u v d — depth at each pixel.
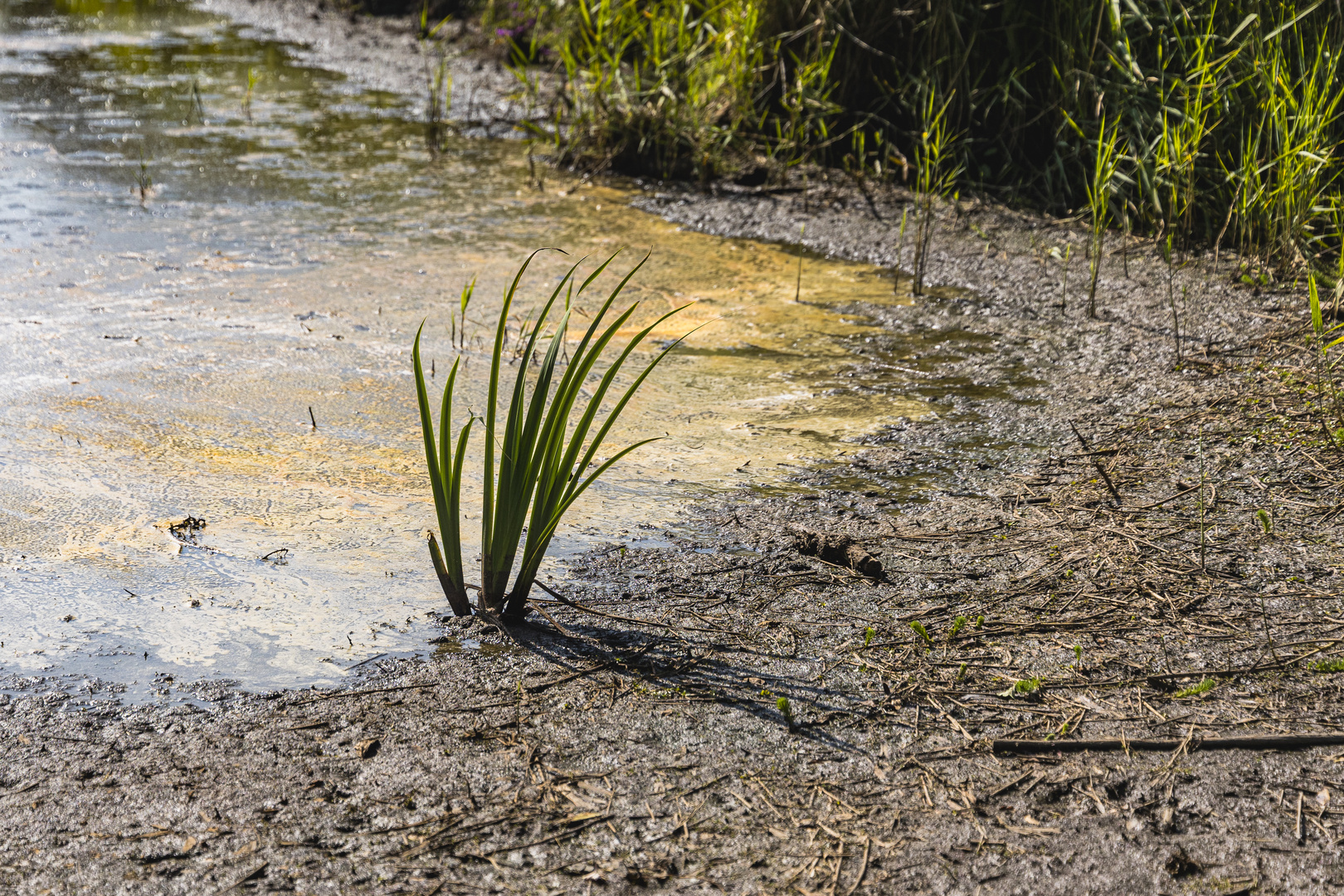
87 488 3.46
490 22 11.37
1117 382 4.41
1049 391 4.38
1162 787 2.22
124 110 8.85
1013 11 6.72
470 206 6.77
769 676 2.59
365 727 2.41
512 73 10.27
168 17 13.76
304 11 13.95
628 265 5.86
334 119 8.80
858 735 2.39
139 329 4.73
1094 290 5.35
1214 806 2.17
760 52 7.57
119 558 3.09
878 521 3.37
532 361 4.55
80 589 2.94
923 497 3.54
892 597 2.94
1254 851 2.05
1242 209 5.61
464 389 4.26
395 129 8.55
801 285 5.65
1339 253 5.39
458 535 2.79
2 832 2.09
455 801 2.19
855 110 7.39
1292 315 4.90
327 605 2.89
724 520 3.38
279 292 5.23
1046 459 3.79
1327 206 5.56
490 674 2.61
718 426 4.09
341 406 4.10
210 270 5.48
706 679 2.58
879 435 4.01
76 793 2.20
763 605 2.91
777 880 1.99
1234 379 4.32
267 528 3.28
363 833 2.10
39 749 2.33
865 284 5.69
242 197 6.73
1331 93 5.70
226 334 4.71
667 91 7.43
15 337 4.57
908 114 7.32
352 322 4.90
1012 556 3.14
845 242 6.28
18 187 6.75
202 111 8.92
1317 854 2.04
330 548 3.17
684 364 4.64
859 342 4.93
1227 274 5.47
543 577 3.04
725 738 2.37
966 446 3.91
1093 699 2.50
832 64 7.36
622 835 2.10
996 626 2.79
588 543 3.23
